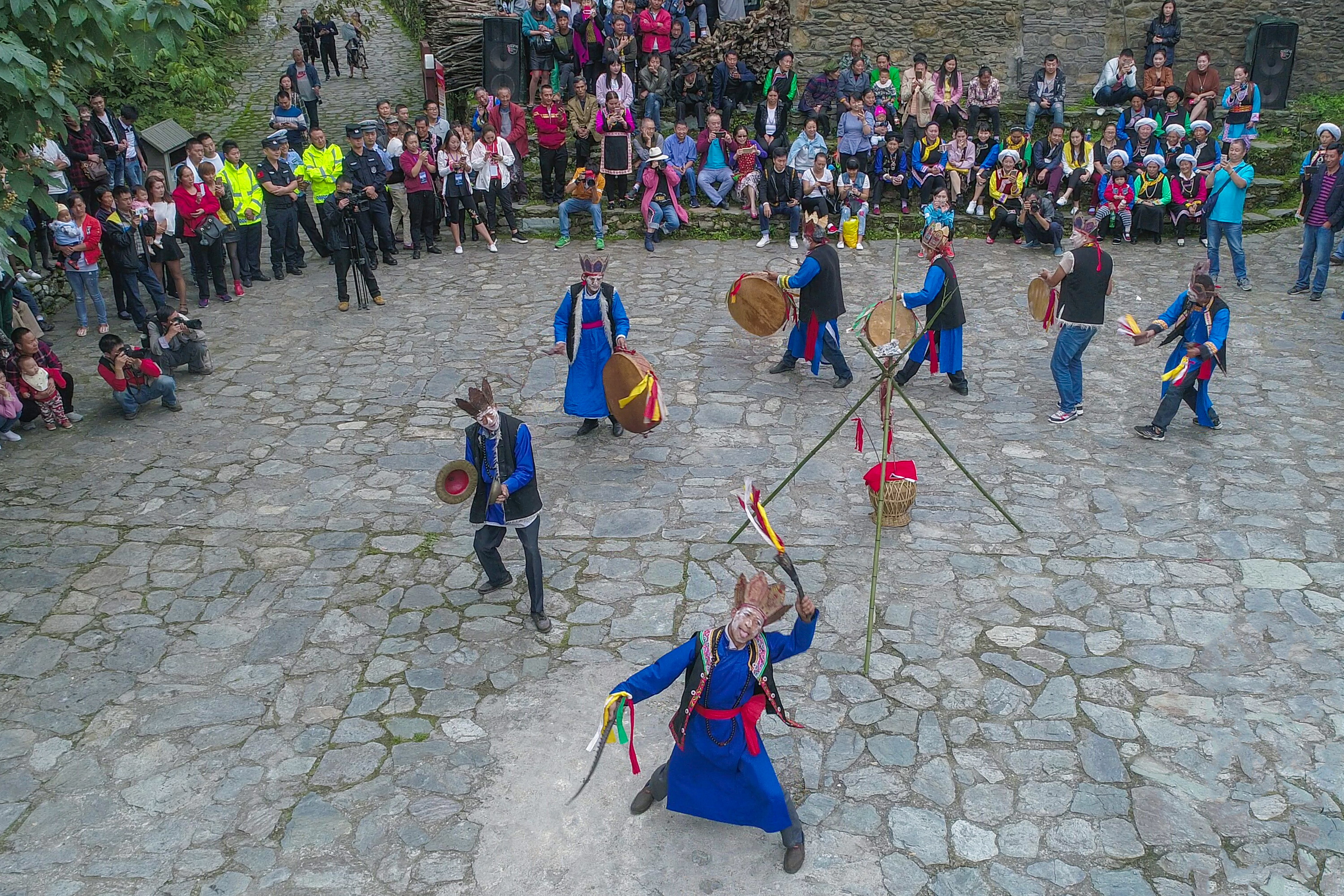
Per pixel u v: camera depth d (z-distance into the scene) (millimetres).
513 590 7598
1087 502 8508
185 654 6957
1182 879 5195
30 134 7395
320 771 5961
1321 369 10891
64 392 10227
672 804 5395
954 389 10570
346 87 23422
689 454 9414
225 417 10281
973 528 8203
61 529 8391
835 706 6363
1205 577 7512
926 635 6980
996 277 13898
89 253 12102
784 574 7652
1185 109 17094
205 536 8312
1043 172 15398
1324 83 18391
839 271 10344
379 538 8266
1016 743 6066
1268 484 8711
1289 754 5949
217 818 5656
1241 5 17938
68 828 5605
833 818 5570
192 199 12672
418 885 5234
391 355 11609
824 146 15555
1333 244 14109
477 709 6422
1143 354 11438
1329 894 5102
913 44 18266
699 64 17859
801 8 18078
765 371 11078
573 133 16672
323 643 7047
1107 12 18000
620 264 14531
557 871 5309
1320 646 6793
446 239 15750
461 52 18922
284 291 13688
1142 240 15180
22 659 6891
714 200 15742
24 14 7004
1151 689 6465
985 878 5215
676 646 6922
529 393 10641
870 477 8195
